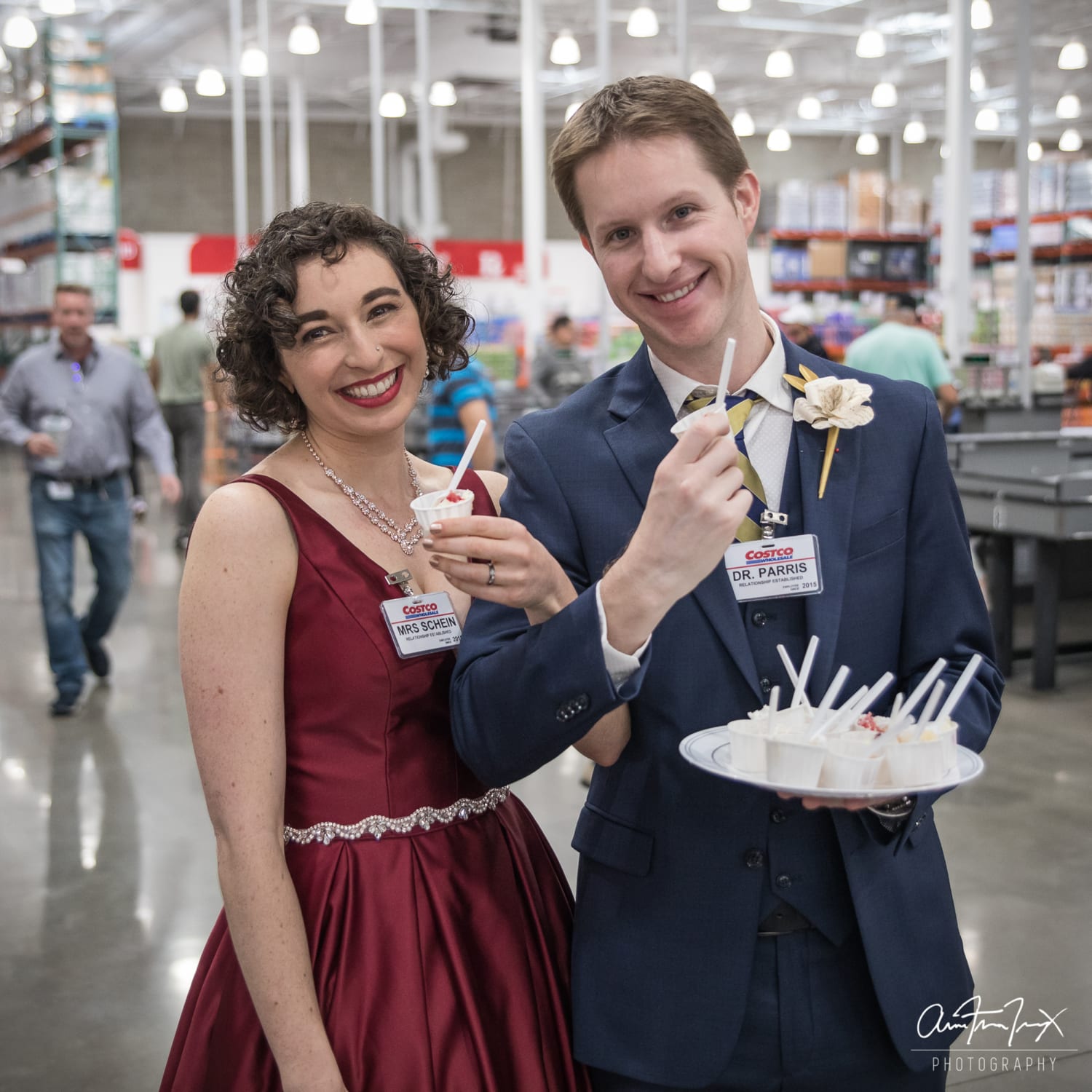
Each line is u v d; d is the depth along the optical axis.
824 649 1.33
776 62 12.09
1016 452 6.27
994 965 3.03
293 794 1.44
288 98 18.89
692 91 1.28
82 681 5.35
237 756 1.35
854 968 1.37
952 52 8.09
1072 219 10.35
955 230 8.14
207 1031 1.46
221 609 1.37
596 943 1.40
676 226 1.28
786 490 1.38
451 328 1.56
